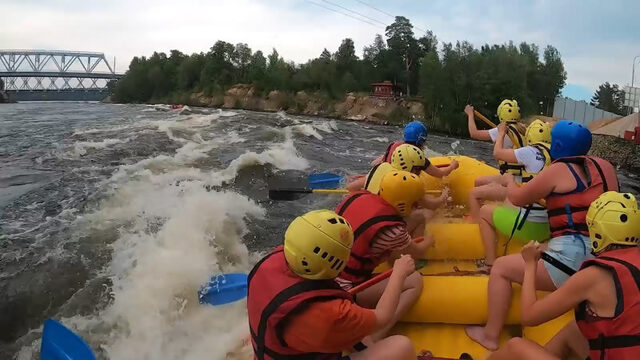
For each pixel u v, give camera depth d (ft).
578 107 151.23
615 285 6.59
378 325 7.71
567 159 9.52
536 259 8.20
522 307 7.92
